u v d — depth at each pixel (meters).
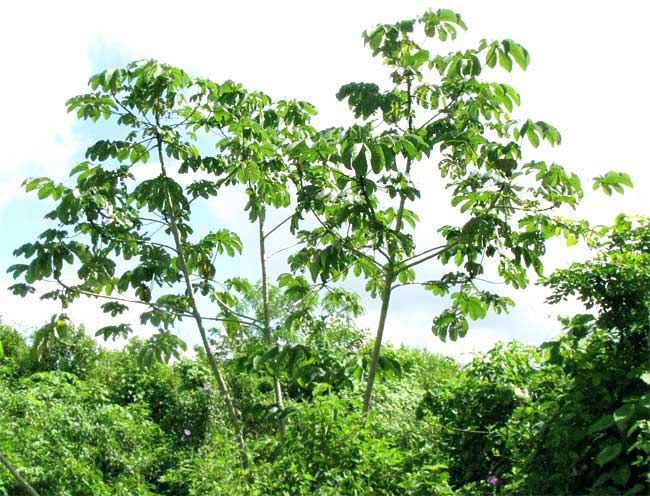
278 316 9.19
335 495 4.73
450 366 11.30
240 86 6.97
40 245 5.96
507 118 6.01
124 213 6.46
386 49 5.91
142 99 6.32
